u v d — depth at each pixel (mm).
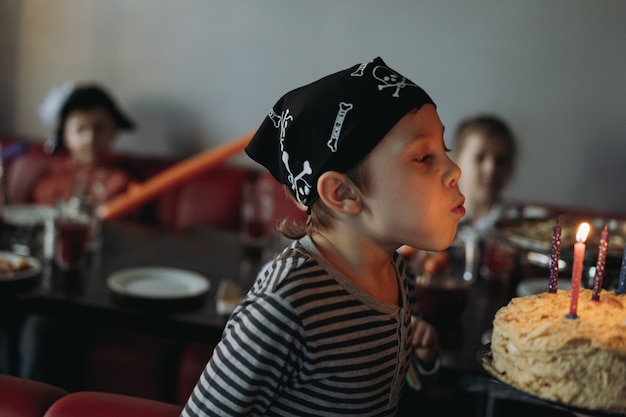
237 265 1860
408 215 718
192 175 2785
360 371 744
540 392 703
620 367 667
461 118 2943
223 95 3266
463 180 2410
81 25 3428
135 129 3289
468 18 2891
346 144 719
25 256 1703
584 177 2842
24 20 3504
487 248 1811
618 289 824
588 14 2758
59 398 872
